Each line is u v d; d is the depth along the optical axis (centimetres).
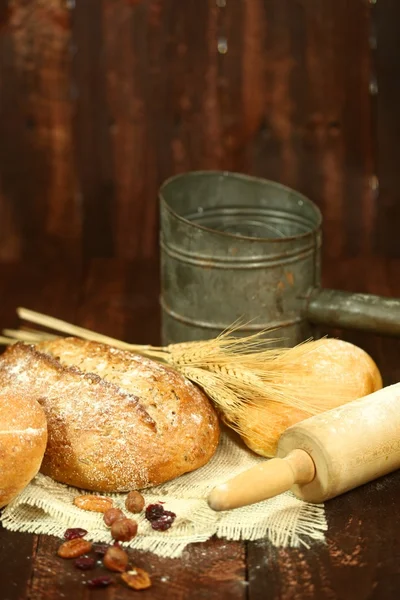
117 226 176
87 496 117
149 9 167
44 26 168
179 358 126
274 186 147
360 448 115
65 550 111
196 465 119
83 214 175
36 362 124
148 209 175
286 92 169
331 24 167
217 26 167
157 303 164
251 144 172
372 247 176
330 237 175
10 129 172
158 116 171
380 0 165
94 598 107
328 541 113
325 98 169
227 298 135
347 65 168
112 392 119
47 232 176
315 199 173
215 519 114
